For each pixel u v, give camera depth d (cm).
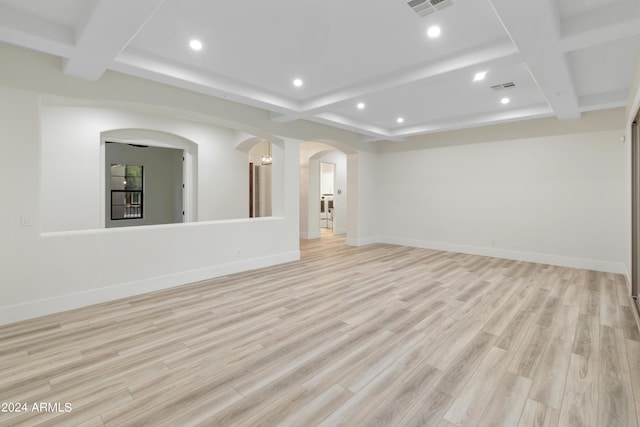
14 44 305
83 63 321
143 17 242
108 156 860
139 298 400
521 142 632
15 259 327
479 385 222
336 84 436
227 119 502
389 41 315
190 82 379
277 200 621
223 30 296
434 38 309
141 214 930
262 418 190
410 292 427
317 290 434
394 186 846
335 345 280
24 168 331
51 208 484
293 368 244
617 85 433
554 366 246
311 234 952
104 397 209
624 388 218
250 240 552
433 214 771
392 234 855
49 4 251
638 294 393
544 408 199
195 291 429
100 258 384
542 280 487
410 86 393
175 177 987
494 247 673
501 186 660
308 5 256
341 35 305
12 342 283
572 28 269
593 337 295
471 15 269
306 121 644
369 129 673
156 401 205
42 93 339
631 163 428
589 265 559
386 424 185
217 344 281
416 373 237
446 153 745
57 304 352
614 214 536
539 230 614
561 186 588
